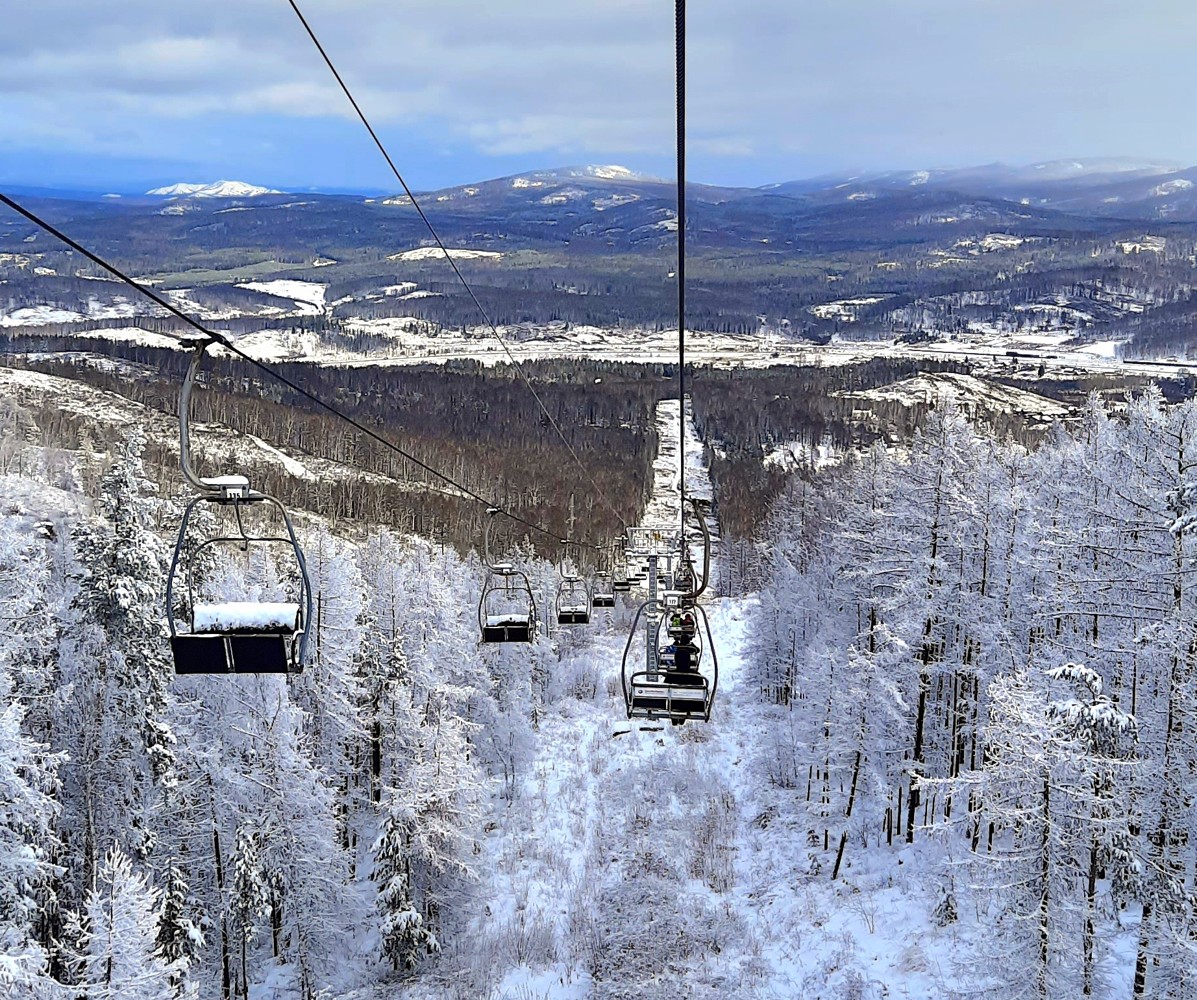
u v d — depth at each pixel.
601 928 41.03
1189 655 28.16
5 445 107.94
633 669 84.94
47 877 29.91
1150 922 26.95
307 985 35.62
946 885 36.62
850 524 58.03
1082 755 26.86
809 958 37.25
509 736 58.78
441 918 42.00
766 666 72.06
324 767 43.59
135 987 25.19
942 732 44.19
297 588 43.25
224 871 35.94
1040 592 41.62
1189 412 32.59
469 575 73.94
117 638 34.56
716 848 48.56
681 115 9.62
